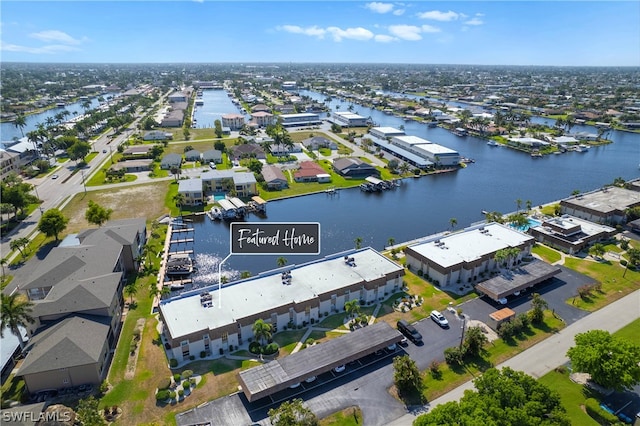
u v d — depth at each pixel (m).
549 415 49.19
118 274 81.81
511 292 85.44
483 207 146.75
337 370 65.81
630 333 74.75
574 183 174.25
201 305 76.19
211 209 137.38
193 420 56.38
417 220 134.50
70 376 61.19
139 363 67.56
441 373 65.44
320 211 141.12
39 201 139.38
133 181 162.12
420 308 83.88
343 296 83.25
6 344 69.06
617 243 112.62
